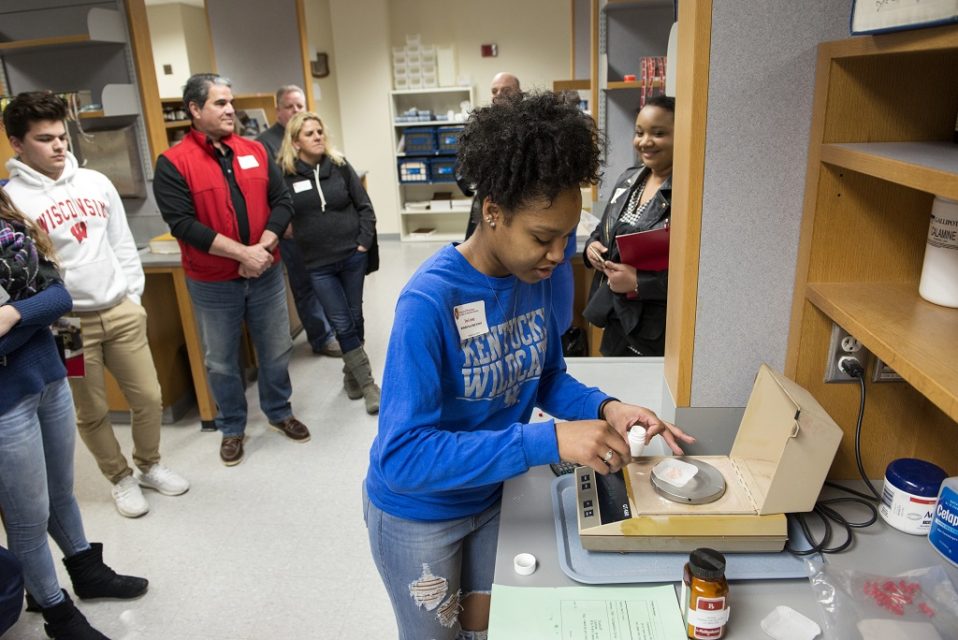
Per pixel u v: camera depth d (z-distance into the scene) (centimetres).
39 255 165
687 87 108
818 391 113
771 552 95
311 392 358
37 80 344
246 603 203
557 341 119
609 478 106
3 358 153
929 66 97
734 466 108
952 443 110
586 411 113
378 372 380
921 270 106
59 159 212
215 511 251
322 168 321
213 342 274
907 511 98
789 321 115
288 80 442
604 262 210
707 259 112
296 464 284
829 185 103
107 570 204
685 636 83
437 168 693
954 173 65
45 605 175
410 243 721
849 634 81
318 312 410
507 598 90
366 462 285
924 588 86
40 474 167
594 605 88
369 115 704
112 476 248
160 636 191
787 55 102
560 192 81
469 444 89
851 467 114
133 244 245
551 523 106
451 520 109
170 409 322
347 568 218
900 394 109
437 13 686
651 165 208
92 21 303
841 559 94
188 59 763
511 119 80
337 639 188
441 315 92
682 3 110
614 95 346
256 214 269
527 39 684
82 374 219
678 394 120
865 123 100
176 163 251
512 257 87
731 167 107
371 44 682
